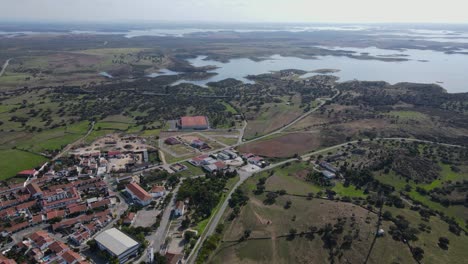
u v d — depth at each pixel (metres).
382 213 132.00
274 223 127.31
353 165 176.62
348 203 140.38
